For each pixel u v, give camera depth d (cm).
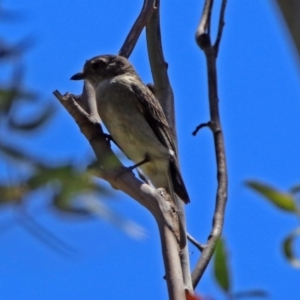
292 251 613
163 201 761
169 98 1206
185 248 915
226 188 980
